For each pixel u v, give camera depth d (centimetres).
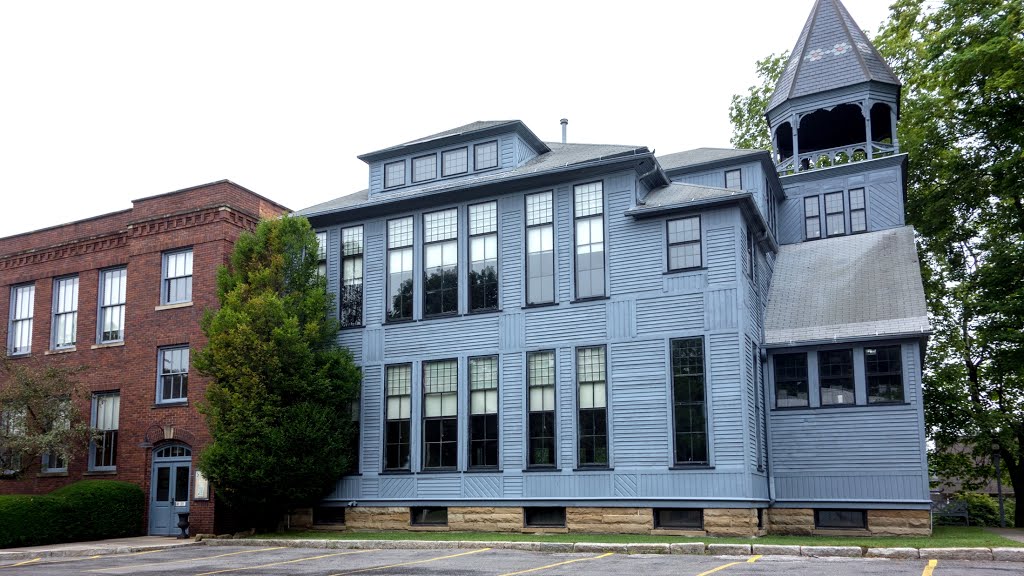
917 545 1731
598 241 2345
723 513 2070
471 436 2411
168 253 2722
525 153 2681
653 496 2142
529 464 2314
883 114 3400
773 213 3098
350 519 2531
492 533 2280
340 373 2489
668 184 2508
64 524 2317
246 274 2508
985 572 1393
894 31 3725
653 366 2206
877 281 2577
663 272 2241
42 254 2984
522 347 2383
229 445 2269
